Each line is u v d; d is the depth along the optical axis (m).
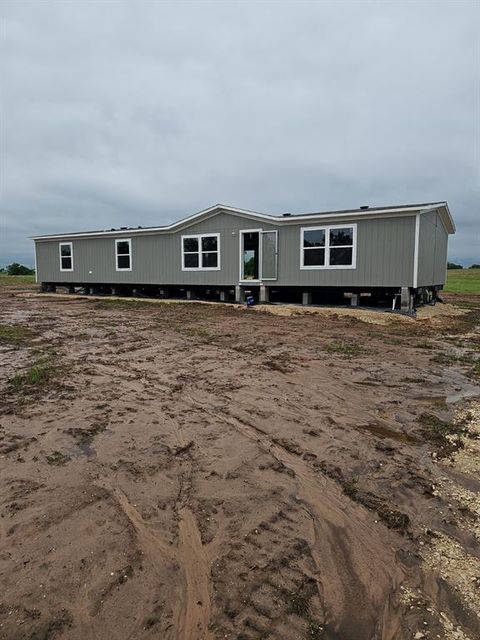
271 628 1.96
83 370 6.46
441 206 14.27
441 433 4.21
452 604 2.12
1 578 2.23
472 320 13.00
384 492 3.16
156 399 5.15
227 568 2.35
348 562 2.42
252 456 3.70
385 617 2.04
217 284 16.11
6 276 43.81
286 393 5.42
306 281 14.12
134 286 19.03
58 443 3.90
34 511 2.85
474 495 3.14
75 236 19.80
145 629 1.94
